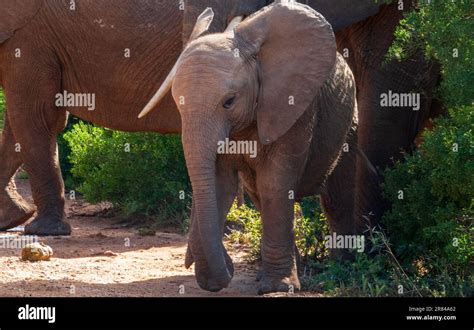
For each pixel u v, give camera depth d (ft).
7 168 48.91
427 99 41.68
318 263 38.14
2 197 48.80
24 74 46.26
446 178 33.27
